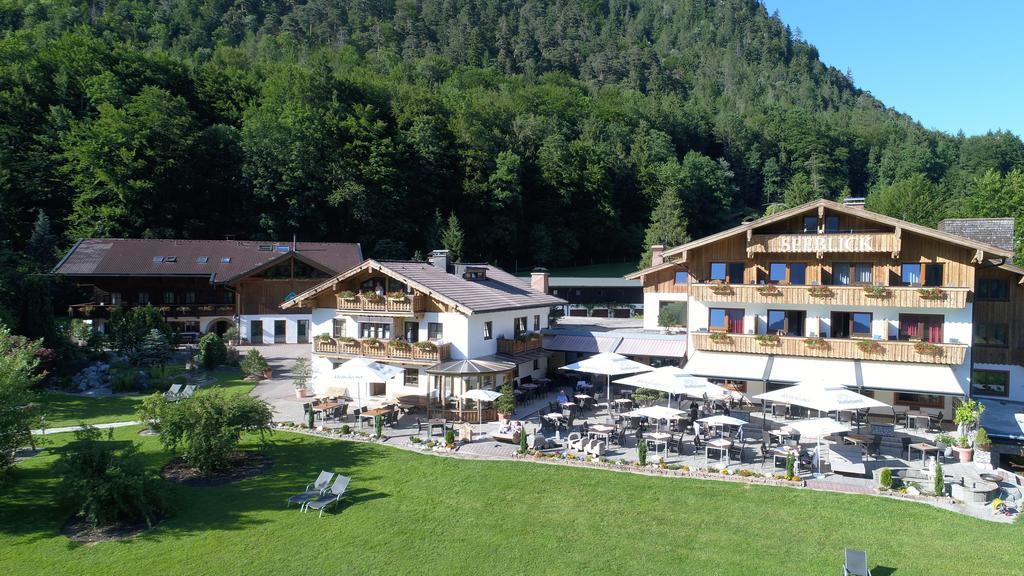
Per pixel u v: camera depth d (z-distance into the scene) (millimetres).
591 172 116000
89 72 87875
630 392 38625
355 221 91375
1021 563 17297
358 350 36688
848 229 33469
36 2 123750
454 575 17375
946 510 20766
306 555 18484
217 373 44438
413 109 107438
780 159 158625
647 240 101188
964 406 27500
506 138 117812
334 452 27531
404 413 34562
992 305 36938
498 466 25453
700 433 28984
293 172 86062
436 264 43531
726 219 128625
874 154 159125
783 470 24625
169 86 96125
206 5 176750
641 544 18953
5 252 53031
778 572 17203
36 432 29547
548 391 39969
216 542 19219
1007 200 63094
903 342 31797
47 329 40562
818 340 33438
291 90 102875
